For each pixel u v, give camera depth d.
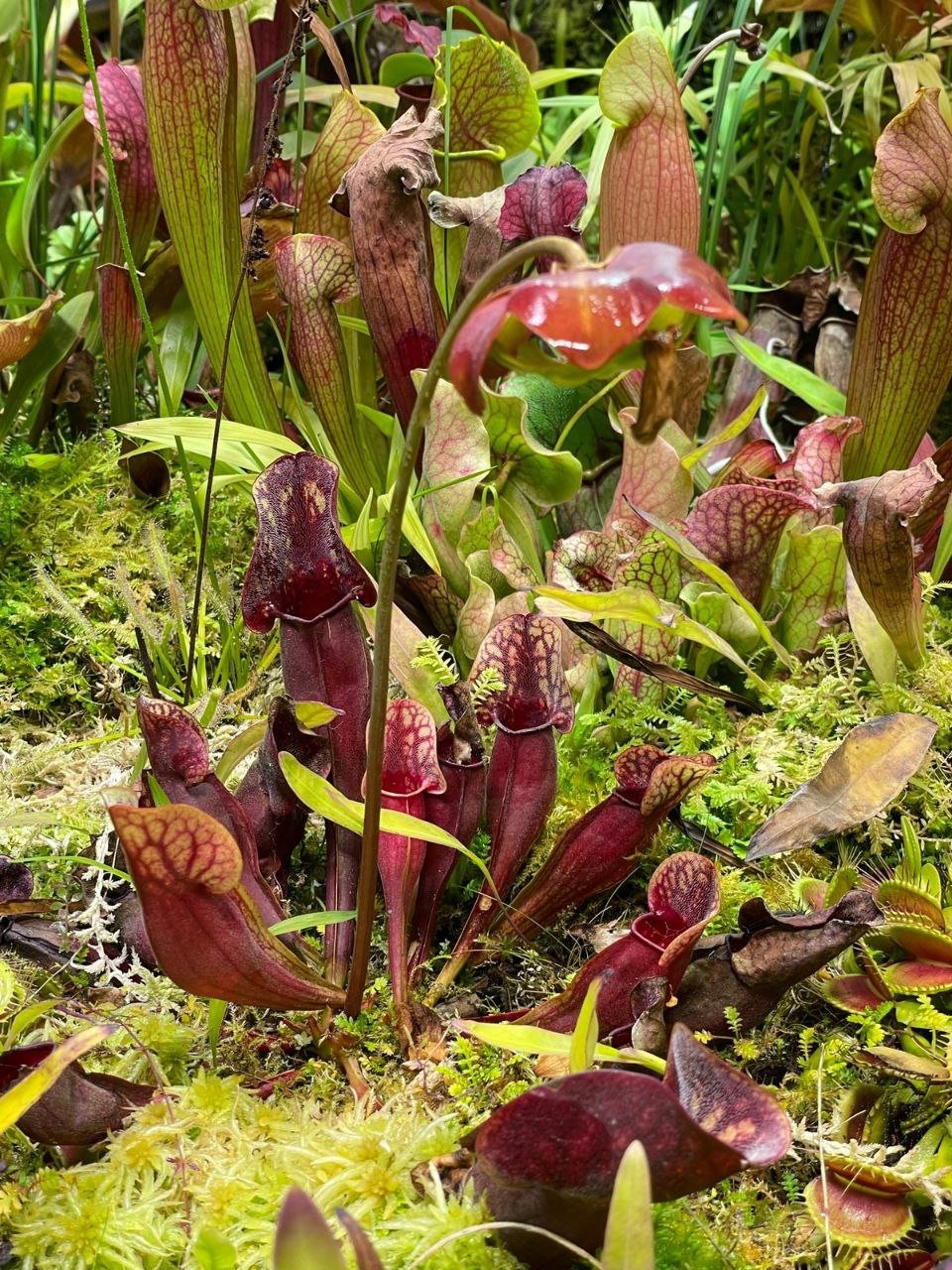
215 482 0.75
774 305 0.88
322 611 0.58
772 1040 0.58
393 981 0.57
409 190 0.66
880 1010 0.56
